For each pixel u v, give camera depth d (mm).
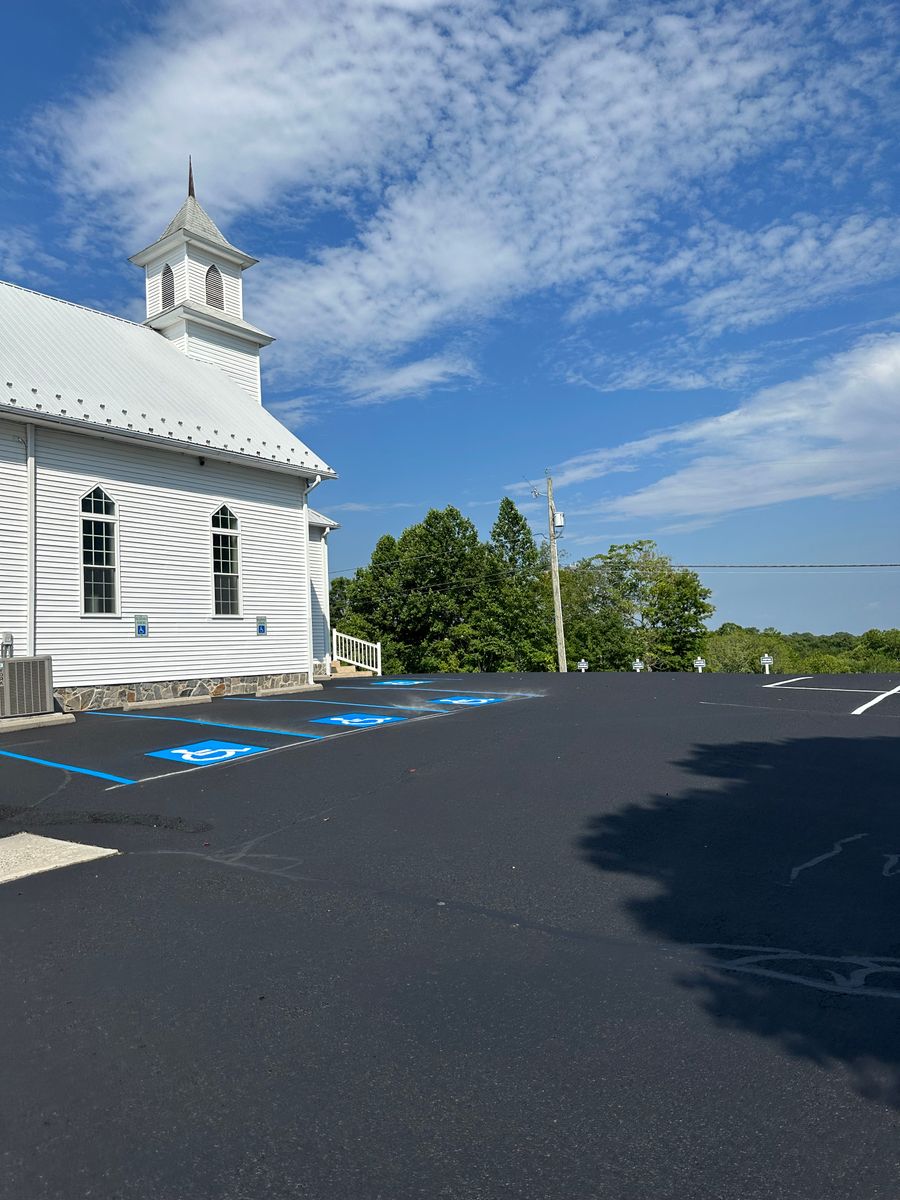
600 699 16672
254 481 20797
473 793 8203
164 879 5918
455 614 49656
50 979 4324
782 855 6109
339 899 5438
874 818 7027
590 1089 3221
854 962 4316
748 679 21922
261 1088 3289
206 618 19234
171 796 8422
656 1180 2701
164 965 4469
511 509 68062
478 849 6434
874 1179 2676
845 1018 3729
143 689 17641
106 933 4934
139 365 20750
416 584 49375
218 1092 3271
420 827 7078
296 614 21766
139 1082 3354
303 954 4578
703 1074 3305
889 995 3939
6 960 4578
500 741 11133
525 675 26531
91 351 19797
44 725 14078
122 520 17469
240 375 25391
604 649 61188
